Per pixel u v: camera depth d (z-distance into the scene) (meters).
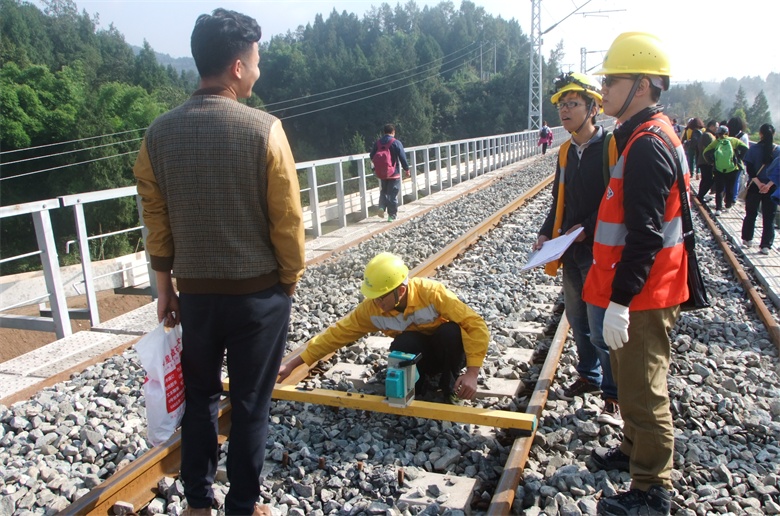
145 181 2.62
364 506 3.23
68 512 2.98
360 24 157.75
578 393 4.50
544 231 4.28
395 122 96.06
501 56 159.62
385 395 4.25
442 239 10.74
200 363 2.72
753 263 8.74
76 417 4.27
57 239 44.25
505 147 29.80
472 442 3.88
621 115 2.91
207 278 2.57
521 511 3.22
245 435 2.75
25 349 11.19
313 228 11.59
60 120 49.00
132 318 6.80
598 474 3.48
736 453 3.72
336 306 6.87
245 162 2.47
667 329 2.91
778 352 5.45
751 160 9.72
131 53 99.44
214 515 3.17
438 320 4.27
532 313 6.36
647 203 2.66
